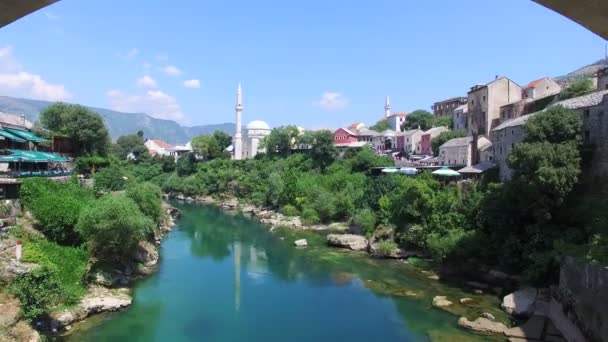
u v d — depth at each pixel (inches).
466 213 2110.0
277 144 5378.9
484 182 2501.2
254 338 1320.1
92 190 2299.5
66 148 3011.8
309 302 1630.2
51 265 1309.1
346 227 3046.3
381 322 1427.2
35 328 1190.3
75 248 1610.5
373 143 5398.6
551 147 1744.6
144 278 1882.4
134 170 5807.1
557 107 1914.4
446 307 1517.0
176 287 1782.7
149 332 1333.7
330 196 3319.4
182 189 5246.1
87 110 3179.1
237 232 3093.0
